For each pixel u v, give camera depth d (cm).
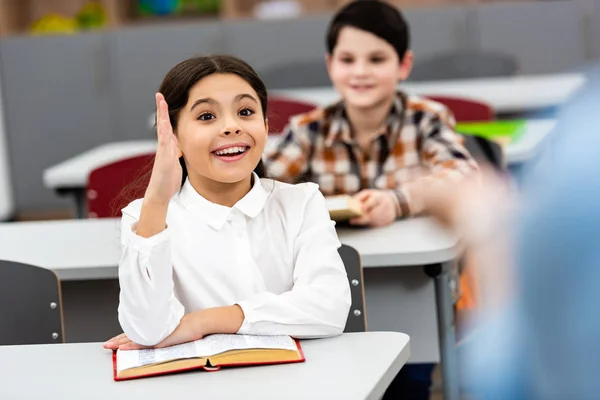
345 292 197
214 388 165
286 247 206
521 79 577
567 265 103
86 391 168
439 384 346
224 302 201
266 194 208
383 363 174
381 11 329
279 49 687
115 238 296
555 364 109
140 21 736
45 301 228
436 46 679
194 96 196
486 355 157
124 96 702
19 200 718
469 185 101
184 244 203
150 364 175
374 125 329
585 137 99
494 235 105
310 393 160
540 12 668
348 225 292
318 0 745
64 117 707
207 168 196
